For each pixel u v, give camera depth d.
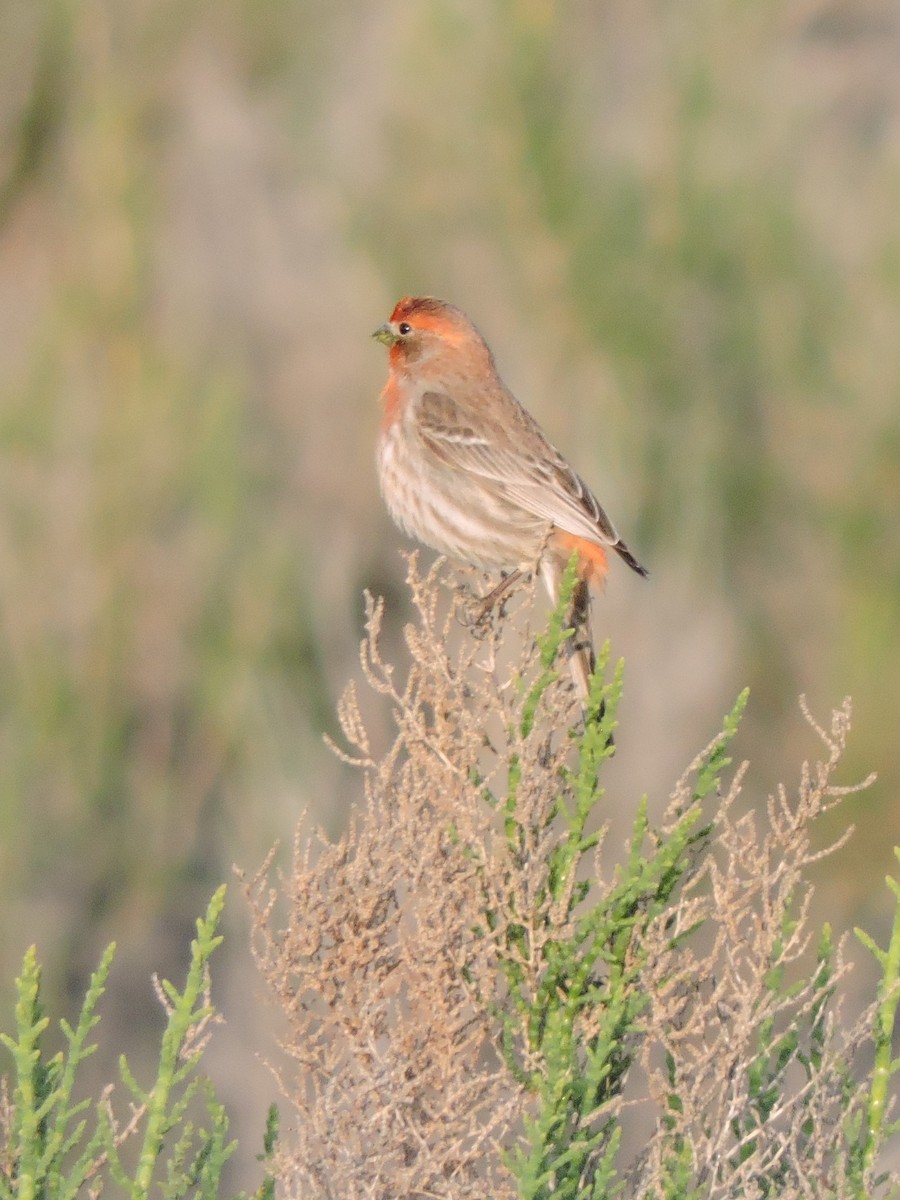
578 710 6.59
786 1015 7.84
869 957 12.91
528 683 8.59
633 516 12.95
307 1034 6.69
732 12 13.48
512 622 7.05
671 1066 6.22
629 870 6.04
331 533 13.53
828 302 13.57
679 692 12.69
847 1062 6.42
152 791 12.77
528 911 6.07
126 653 12.70
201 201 14.29
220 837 12.84
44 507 12.63
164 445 12.54
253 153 14.45
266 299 13.95
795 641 13.61
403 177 13.09
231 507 12.58
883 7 14.55
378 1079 5.96
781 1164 6.23
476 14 12.82
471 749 6.30
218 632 12.70
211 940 5.87
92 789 12.60
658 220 12.97
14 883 12.29
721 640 12.91
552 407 12.95
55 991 12.27
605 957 6.01
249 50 14.92
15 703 12.55
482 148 12.82
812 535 13.83
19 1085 5.75
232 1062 11.70
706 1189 5.89
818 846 13.15
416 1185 5.87
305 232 14.18
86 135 13.72
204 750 12.86
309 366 13.80
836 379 13.70
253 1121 11.45
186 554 12.75
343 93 14.44
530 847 6.14
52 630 12.66
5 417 12.47
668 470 13.18
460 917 6.12
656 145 13.04
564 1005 6.00
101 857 12.71
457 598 8.19
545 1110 5.61
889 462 13.78
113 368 12.84
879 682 13.27
